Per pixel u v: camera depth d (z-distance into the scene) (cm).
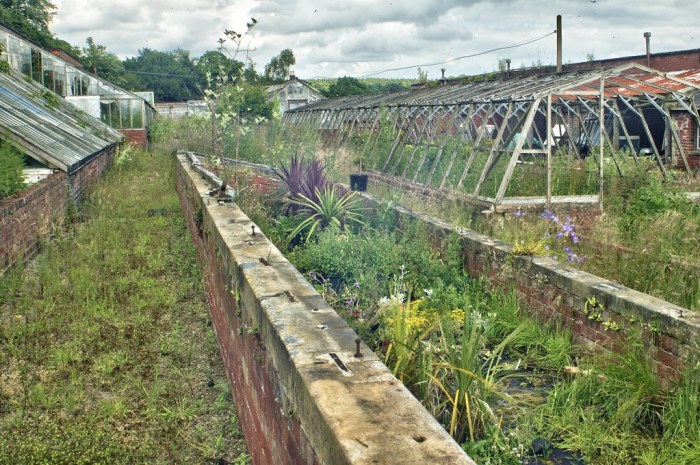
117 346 711
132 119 3606
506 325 675
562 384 543
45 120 1898
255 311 420
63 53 5769
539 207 1141
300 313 379
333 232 923
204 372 652
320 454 260
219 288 653
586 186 1299
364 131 2088
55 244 1188
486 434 440
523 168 1387
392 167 1727
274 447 366
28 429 524
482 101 1337
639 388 500
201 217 889
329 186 1127
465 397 438
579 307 612
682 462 420
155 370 642
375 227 1029
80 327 753
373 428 242
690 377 476
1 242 917
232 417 549
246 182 1252
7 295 862
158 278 977
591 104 1803
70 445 487
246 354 469
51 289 880
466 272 830
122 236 1261
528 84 1430
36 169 1406
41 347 700
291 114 3312
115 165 2408
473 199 1184
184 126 3594
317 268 846
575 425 478
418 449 227
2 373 634
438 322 524
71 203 1452
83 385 618
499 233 1003
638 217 1012
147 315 806
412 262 831
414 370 452
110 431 530
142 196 1783
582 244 868
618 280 743
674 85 1477
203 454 502
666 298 671
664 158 1788
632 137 1933
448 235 873
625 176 1295
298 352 317
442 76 3194
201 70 1650
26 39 3331
